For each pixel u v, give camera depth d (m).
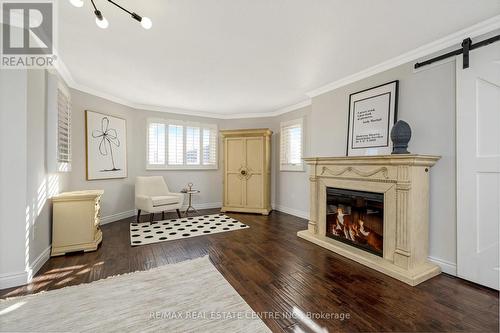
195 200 5.54
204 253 2.82
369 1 1.77
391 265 2.33
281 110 5.22
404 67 2.67
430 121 2.43
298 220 4.48
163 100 4.59
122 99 4.50
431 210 2.42
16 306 1.74
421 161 2.24
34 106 2.28
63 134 3.09
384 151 2.84
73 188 3.65
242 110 5.42
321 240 3.11
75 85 3.64
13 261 2.03
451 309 1.73
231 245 3.10
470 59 2.13
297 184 4.83
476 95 2.10
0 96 1.99
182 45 2.46
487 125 2.04
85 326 1.53
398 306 1.76
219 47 2.51
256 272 2.32
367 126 3.05
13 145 2.04
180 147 5.31
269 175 5.33
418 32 2.20
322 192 3.32
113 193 4.34
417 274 2.15
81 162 3.79
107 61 2.86
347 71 3.12
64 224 2.76
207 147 5.65
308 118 4.53
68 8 1.88
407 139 2.37
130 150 4.72
